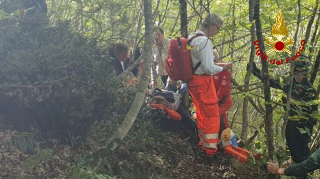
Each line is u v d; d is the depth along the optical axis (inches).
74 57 181.0
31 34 182.9
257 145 241.0
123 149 200.4
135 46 237.3
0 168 159.9
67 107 180.1
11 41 178.5
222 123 235.9
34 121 184.9
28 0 196.1
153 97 241.9
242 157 229.1
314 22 271.7
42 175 163.5
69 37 189.6
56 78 176.4
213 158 241.4
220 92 225.5
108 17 225.0
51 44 176.7
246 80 208.4
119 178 183.6
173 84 260.8
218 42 301.1
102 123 201.6
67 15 238.8
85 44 192.2
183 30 251.9
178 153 229.6
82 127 189.9
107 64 195.6
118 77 216.5
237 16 274.8
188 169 220.8
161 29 247.8
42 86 171.2
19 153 170.4
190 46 190.9
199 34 197.5
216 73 203.0
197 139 253.3
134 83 237.9
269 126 192.4
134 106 175.6
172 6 281.6
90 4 219.1
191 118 258.4
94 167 173.3
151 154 214.8
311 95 207.6
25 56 169.8
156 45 251.1
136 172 192.4
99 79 187.2
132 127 214.2
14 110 179.9
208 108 201.6
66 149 183.9
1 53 175.9
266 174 232.5
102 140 194.7
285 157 237.0
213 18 197.6
